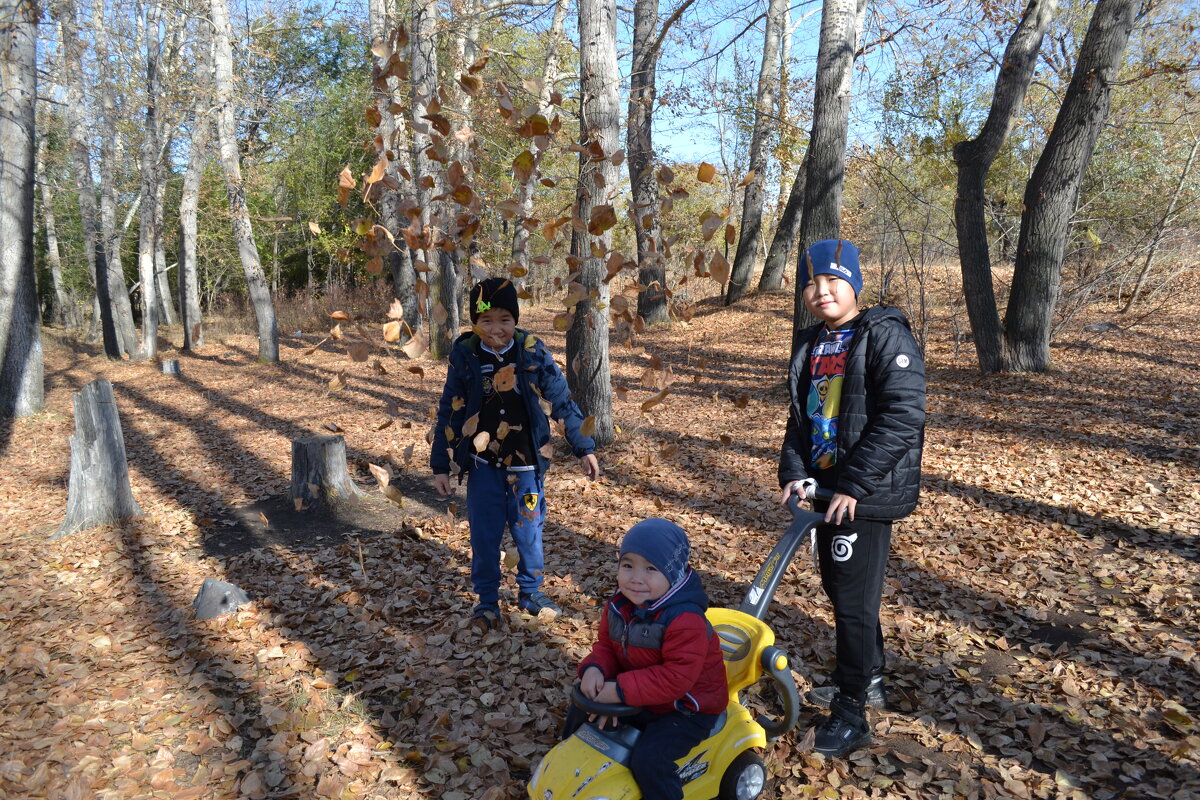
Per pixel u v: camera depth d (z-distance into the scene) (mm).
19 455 11266
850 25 9922
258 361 20156
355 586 5227
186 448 10875
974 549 5508
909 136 15594
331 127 32562
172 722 3607
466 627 4410
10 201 13680
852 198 18594
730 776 2477
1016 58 10219
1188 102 15453
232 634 4547
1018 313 11141
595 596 4914
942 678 3775
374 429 11109
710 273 3352
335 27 20594
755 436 9414
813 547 3105
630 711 2264
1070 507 6223
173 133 25781
